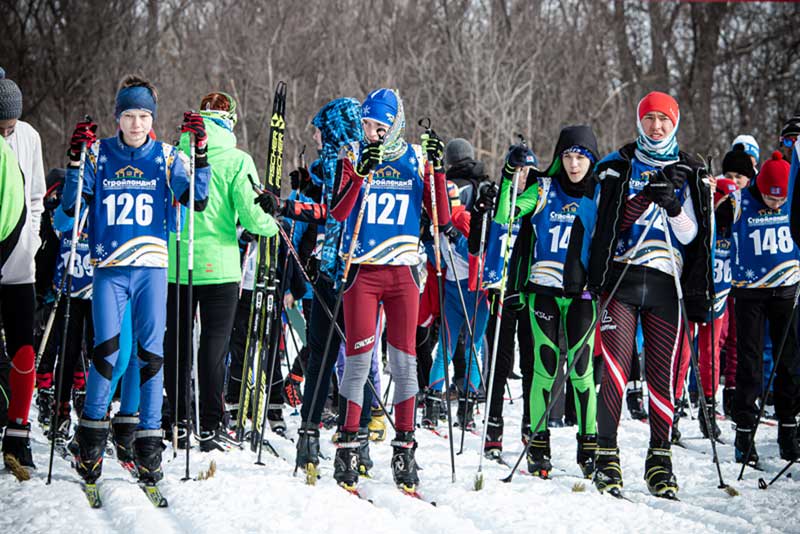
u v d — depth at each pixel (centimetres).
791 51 6650
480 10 5762
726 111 6919
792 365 1412
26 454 1154
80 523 947
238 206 1286
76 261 1398
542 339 1243
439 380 1619
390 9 6141
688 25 6975
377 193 1123
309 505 1002
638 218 1149
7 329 1150
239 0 6169
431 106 5534
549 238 1244
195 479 1120
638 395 1802
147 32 6247
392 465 1130
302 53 5966
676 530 963
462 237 1594
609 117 5969
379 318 1463
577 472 1312
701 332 1617
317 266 1316
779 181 1422
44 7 6222
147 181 1091
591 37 6197
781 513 1054
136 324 1097
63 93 6103
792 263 1423
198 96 6084
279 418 1562
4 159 1103
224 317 1316
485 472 1246
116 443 1209
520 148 1188
